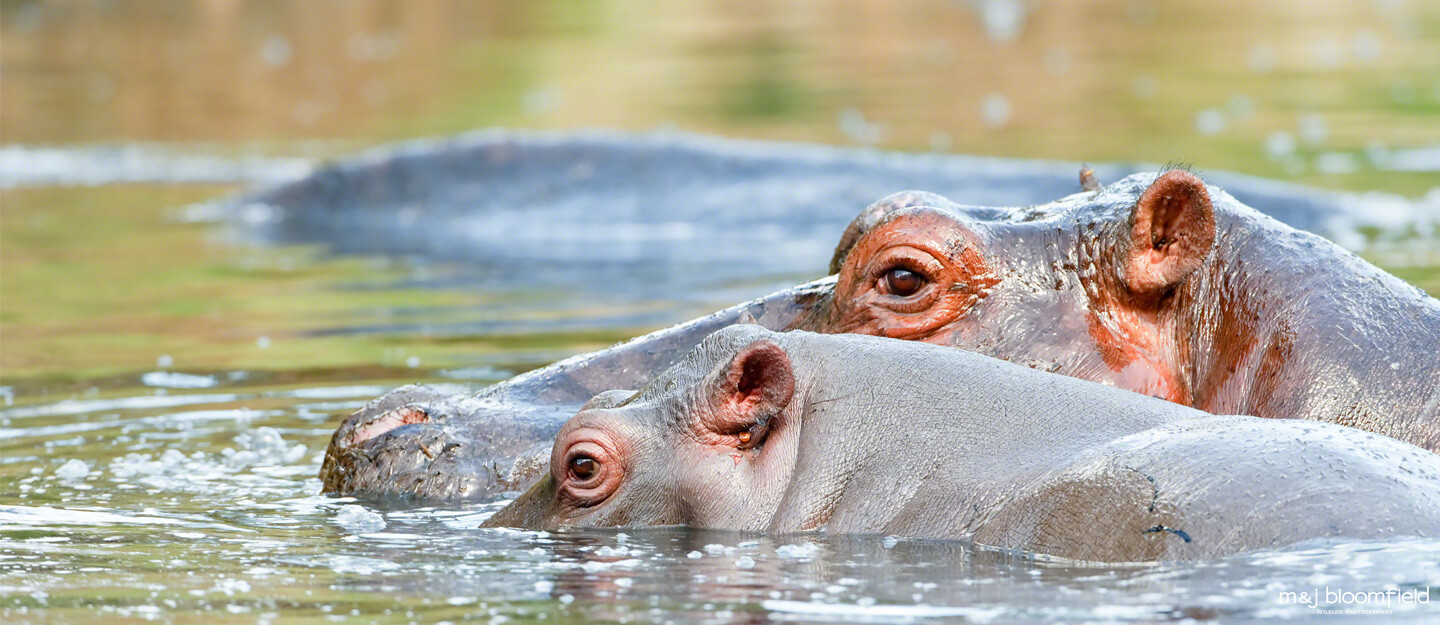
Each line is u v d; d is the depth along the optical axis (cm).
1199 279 2031
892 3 13188
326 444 2502
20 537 1823
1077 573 1469
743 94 8294
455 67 9925
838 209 5097
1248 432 1565
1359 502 1455
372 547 1738
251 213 5691
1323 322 1916
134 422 2697
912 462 1683
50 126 8006
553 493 1839
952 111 7500
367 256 4772
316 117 8194
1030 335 2019
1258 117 7056
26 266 4631
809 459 1725
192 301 4028
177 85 9394
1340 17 11638
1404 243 4206
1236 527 1463
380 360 3216
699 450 1764
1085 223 2078
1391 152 6050
